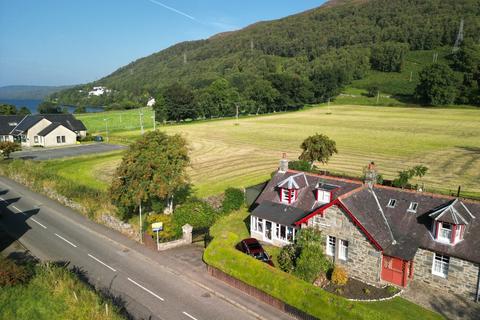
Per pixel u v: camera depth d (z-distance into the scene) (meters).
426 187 53.38
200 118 164.75
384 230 30.03
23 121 108.94
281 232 36.50
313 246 30.28
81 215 45.16
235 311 25.64
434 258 28.23
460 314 25.23
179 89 154.38
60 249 35.50
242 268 28.23
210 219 40.97
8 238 38.19
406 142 90.94
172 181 39.47
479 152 77.06
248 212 45.41
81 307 24.94
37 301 26.03
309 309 23.78
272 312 25.34
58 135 100.94
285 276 26.38
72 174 65.31
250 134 112.06
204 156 80.94
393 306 26.22
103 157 80.38
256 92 180.25
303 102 189.88
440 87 161.00
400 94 196.50
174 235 36.72
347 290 28.50
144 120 153.88
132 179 38.19
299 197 38.03
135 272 31.00
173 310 25.59
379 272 29.02
